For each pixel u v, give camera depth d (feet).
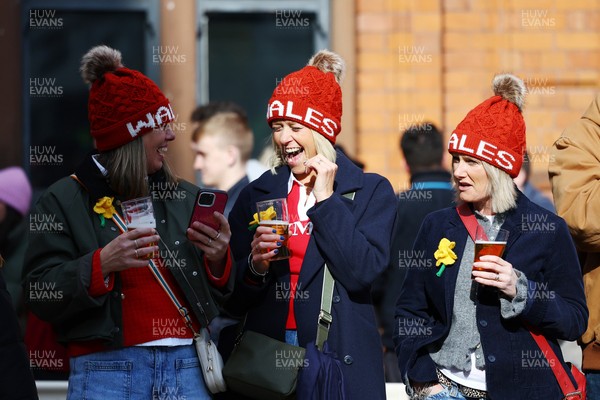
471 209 57.93
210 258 55.47
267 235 55.06
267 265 56.75
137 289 54.75
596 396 59.77
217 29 99.81
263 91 100.12
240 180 82.69
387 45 98.48
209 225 54.90
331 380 54.44
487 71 98.37
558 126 98.53
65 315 53.42
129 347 54.34
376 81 98.32
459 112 98.27
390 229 57.77
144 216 53.11
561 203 60.13
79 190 55.52
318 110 57.52
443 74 98.43
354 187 58.03
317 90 57.77
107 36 99.19
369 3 98.63
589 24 98.68
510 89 57.93
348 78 98.07
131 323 54.39
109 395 53.78
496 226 57.36
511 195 56.75
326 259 56.49
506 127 56.75
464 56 98.48
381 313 78.79
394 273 78.13
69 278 52.90
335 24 98.73
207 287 56.24
